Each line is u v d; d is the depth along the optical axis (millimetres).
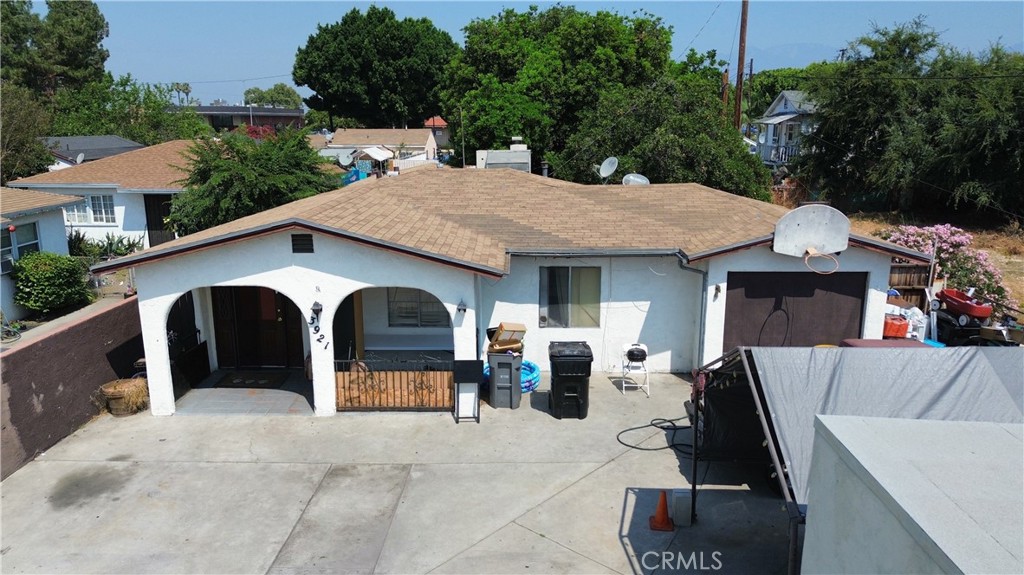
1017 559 3254
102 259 23156
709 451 8516
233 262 11055
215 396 12508
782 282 12898
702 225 14211
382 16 66500
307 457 10188
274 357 13922
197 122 51125
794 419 6352
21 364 9797
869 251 12555
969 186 28422
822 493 4906
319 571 7512
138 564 7617
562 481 9500
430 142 62375
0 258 17766
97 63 67250
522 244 13203
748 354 7082
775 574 7414
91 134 46594
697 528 8320
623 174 24297
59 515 8594
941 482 4027
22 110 33281
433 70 67938
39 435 10188
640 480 9523
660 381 13531
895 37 32031
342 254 11047
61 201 20031
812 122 35125
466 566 7605
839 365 6770
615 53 34750
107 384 11961
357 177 31500
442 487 9336
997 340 13633
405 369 13023
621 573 7461
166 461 10047
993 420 6094
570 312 13867
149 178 25391
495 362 11922
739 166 24438
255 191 19234
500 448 10500
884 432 4730
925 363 6750
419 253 10797
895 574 3814
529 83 33781
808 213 12031
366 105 67688
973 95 29609
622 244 13242
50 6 65062
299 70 67688
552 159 29438
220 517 8578
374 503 8922
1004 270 22578
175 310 12820
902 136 30719
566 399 11531
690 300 13656
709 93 27125
